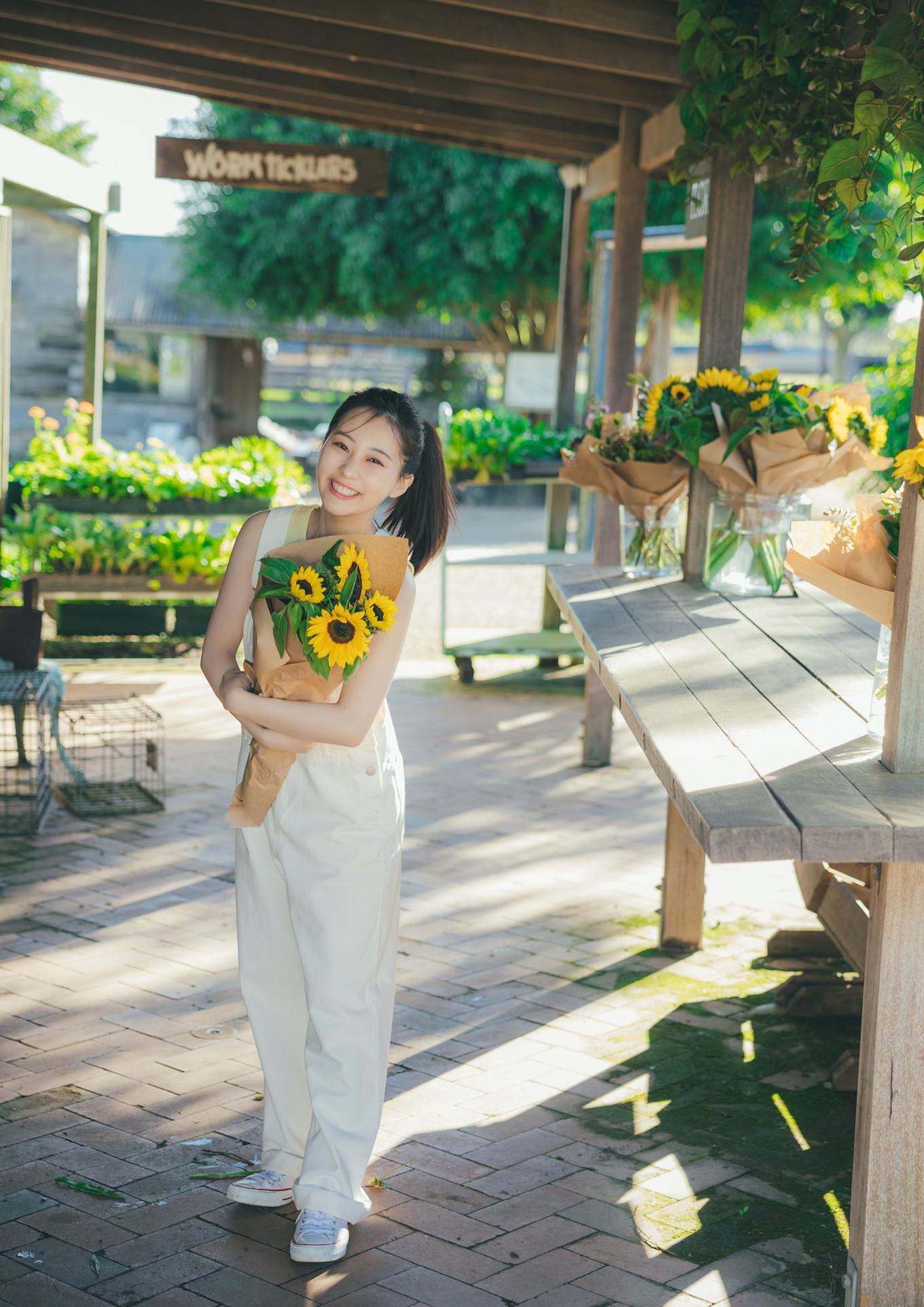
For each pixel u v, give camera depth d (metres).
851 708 2.85
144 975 4.18
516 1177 3.09
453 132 7.71
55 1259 2.73
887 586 2.53
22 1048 3.67
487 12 5.05
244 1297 2.62
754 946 4.59
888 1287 2.51
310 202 18.73
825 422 3.98
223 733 7.28
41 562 8.95
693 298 19.52
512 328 21.30
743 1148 3.25
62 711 6.78
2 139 8.24
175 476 9.09
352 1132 2.71
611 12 4.62
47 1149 3.16
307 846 2.65
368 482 2.67
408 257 18.70
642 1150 3.23
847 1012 3.97
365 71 6.28
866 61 2.76
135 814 5.83
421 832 5.74
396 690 8.62
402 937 4.57
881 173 3.77
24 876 5.04
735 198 4.37
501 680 9.03
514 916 4.80
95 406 10.12
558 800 6.27
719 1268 2.75
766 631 3.61
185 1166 3.10
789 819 2.14
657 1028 3.91
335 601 2.43
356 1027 2.71
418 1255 2.78
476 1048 3.76
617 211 6.28
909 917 2.39
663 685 2.99
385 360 31.28
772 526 4.13
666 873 4.49
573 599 4.17
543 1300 2.63
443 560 8.80
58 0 5.57
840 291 12.74
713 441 4.11
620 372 6.35
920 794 2.30
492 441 8.77
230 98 7.48
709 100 3.94
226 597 2.74
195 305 23.75
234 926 4.62
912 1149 2.46
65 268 16.94
